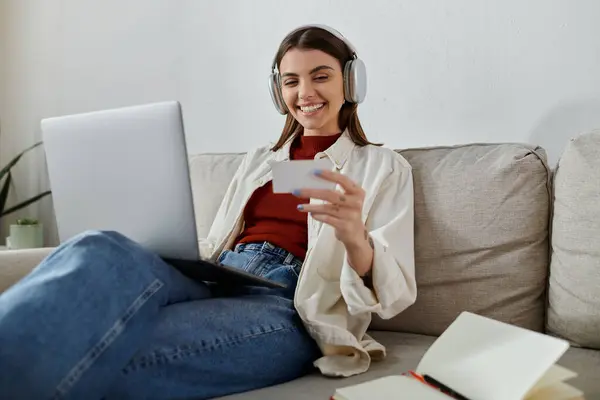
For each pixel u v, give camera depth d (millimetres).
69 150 1150
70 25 2582
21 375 773
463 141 1649
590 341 1157
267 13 2018
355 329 1223
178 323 960
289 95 1427
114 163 1085
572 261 1188
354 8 1825
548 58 1514
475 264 1312
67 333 817
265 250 1350
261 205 1457
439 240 1353
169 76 2297
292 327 1121
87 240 934
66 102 2617
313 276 1223
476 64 1618
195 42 2213
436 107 1689
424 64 1703
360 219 1077
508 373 837
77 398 807
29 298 829
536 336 874
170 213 1037
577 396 841
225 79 2139
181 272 1145
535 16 1527
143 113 1024
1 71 2832
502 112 1586
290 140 1539
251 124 2082
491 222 1302
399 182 1363
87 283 870
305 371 1144
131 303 893
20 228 2355
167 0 2279
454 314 1328
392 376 956
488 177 1317
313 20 1915
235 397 975
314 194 993
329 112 1416
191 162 1946
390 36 1761
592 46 1454
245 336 1021
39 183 2684
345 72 1406
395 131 1769
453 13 1647
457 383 887
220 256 1408
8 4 2793
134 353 891
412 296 1235
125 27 2414
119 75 2445
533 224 1274
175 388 935
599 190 1172
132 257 946
